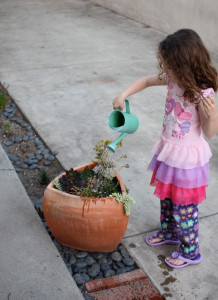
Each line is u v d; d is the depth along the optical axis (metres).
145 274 2.43
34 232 2.66
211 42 6.58
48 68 5.93
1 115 4.56
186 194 2.26
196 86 2.01
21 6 10.17
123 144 3.95
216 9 6.29
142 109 4.75
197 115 2.17
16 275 2.32
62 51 6.71
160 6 7.75
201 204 3.09
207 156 2.30
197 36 2.04
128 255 2.59
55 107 4.71
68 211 2.34
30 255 2.47
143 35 7.67
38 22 8.58
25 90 5.16
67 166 3.55
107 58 6.41
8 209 2.86
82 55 6.53
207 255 2.60
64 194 2.36
